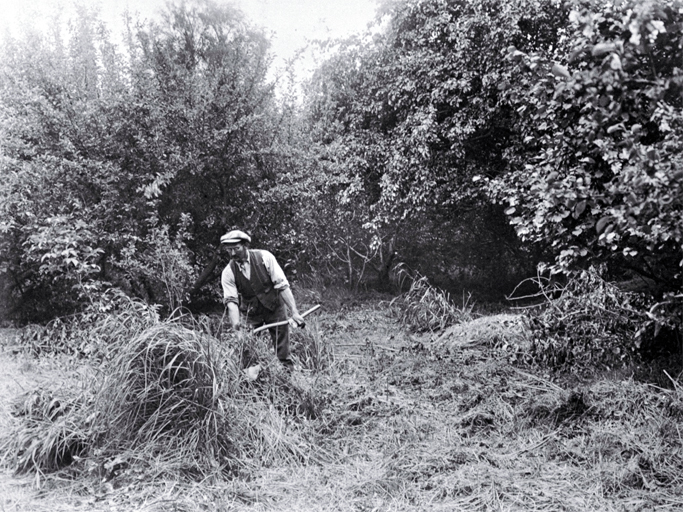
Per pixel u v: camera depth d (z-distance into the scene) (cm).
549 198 406
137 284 775
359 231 1164
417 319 808
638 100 349
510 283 1185
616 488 340
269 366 462
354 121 1130
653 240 373
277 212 875
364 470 368
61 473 357
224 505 319
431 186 1003
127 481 343
